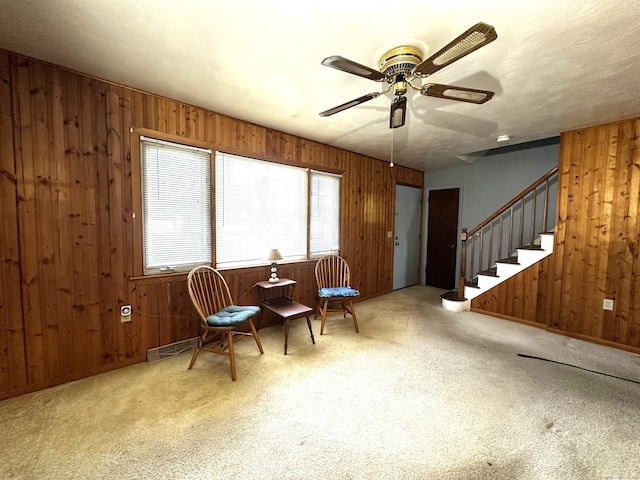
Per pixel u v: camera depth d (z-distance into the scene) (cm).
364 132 323
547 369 230
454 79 201
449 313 380
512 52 167
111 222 220
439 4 131
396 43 160
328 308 380
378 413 175
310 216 359
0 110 178
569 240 308
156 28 152
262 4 132
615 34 149
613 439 155
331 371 225
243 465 137
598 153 290
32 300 193
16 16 142
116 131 218
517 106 246
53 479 128
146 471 133
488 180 478
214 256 273
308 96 233
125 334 230
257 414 173
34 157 190
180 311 257
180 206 253
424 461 140
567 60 175
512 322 347
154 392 195
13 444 148
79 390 197
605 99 230
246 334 252
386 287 493
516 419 170
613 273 281
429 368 230
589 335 294
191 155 257
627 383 209
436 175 546
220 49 170
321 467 136
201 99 241
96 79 209
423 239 569
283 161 323
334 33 153
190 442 150
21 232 188
